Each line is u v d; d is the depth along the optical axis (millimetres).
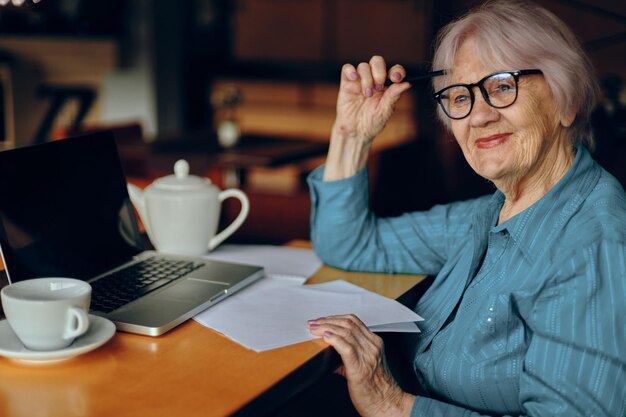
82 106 6074
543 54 1262
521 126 1279
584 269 1166
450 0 5172
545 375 1139
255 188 5629
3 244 1227
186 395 981
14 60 5789
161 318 1202
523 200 1354
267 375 1048
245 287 1424
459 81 1332
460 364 1298
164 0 5949
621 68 4109
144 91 6160
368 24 5719
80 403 955
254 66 6129
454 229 1600
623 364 1105
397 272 1623
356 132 1620
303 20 5934
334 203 1612
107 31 6074
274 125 6156
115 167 1552
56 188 1377
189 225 1586
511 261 1305
